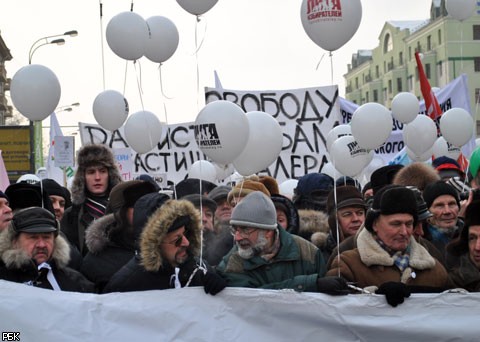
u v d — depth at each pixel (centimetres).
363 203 466
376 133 579
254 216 371
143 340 351
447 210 463
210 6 470
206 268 373
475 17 4138
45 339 350
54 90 485
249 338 350
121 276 368
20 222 371
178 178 881
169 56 592
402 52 5259
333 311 349
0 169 712
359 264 370
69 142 695
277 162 768
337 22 458
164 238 357
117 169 558
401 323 347
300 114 763
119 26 562
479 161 530
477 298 346
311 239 492
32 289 354
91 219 543
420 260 367
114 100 632
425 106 867
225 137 420
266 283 378
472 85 4162
